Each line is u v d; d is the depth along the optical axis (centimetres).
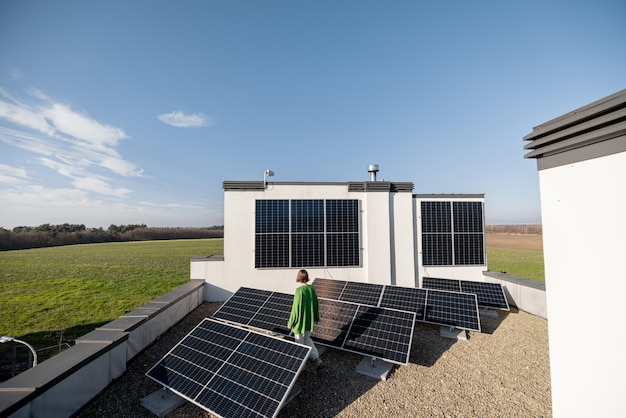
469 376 556
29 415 349
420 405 465
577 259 242
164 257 2958
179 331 782
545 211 274
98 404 461
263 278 1097
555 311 259
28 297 1383
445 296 822
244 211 1106
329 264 1124
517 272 1927
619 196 214
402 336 582
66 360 439
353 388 515
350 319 659
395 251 1176
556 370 256
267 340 496
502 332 782
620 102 202
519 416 437
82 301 1300
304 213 1124
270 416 368
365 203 1153
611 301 218
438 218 1200
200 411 449
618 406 212
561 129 254
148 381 531
